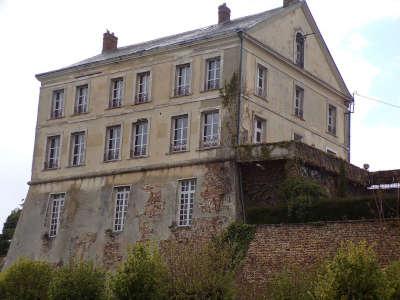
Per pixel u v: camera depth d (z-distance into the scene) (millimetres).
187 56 42656
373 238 31688
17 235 48094
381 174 42469
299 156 37406
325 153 39625
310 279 26516
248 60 40938
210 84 41594
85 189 45531
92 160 45781
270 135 42031
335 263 23641
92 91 47094
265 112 41812
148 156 43000
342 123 50156
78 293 31094
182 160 41250
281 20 44312
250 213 36688
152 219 41438
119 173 44062
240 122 39562
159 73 43844
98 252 43375
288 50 44750
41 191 47969
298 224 34125
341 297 22781
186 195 40594
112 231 43188
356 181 41531
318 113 47281
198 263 28812
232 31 40656
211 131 40781
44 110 49375
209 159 39938
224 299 27688
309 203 34656
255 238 35344
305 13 46812
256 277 34406
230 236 36281
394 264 25406
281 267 33812
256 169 38688
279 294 26375
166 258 33500
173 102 42656
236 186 38625
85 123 46875
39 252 46406
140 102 44281
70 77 48500
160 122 43031
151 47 45406
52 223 46750
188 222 40000
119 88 45969
